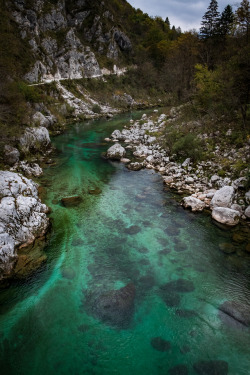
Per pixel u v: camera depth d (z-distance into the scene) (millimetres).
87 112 44625
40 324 6930
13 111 20812
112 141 27453
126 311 7324
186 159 18312
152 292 7984
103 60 66875
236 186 13703
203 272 8875
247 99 19047
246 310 7336
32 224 10578
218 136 19484
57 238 10641
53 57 50156
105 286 8227
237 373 5723
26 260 9148
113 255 9695
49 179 16797
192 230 11258
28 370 5820
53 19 53188
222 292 8023
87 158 21500
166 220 12047
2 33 28578
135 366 5895
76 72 54906
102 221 11945
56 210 12766
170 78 46594
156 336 6602
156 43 78875
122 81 66125
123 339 6523
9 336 6598
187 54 41719
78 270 8922
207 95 22938
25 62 39344
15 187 11578
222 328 6801
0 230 9094
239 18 22859
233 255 9648
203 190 14695
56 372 5781
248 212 11672
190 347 6309
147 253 9812
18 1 43531
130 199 14125
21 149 19062
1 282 8234
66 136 29625
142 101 61812
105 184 16172
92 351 6234
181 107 32875
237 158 16031
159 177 17328
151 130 29672
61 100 41188
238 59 18516
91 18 68062
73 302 7625
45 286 8203
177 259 9492
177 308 7410
